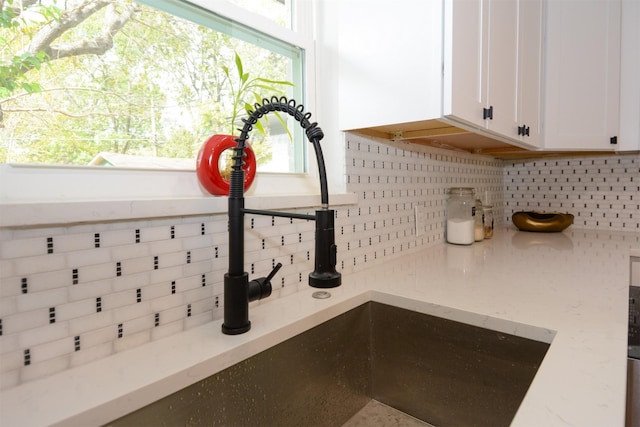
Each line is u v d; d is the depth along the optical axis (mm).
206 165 753
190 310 702
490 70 1098
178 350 608
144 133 765
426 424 843
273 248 862
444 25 895
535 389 482
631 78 1653
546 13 1605
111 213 571
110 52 711
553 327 675
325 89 1124
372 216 1188
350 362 873
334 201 1015
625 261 1247
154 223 645
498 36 1148
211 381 590
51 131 637
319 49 1135
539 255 1368
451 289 921
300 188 1069
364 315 914
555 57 1615
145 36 762
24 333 508
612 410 434
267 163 1028
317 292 913
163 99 795
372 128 1122
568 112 1643
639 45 1630
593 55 1654
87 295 567
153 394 514
